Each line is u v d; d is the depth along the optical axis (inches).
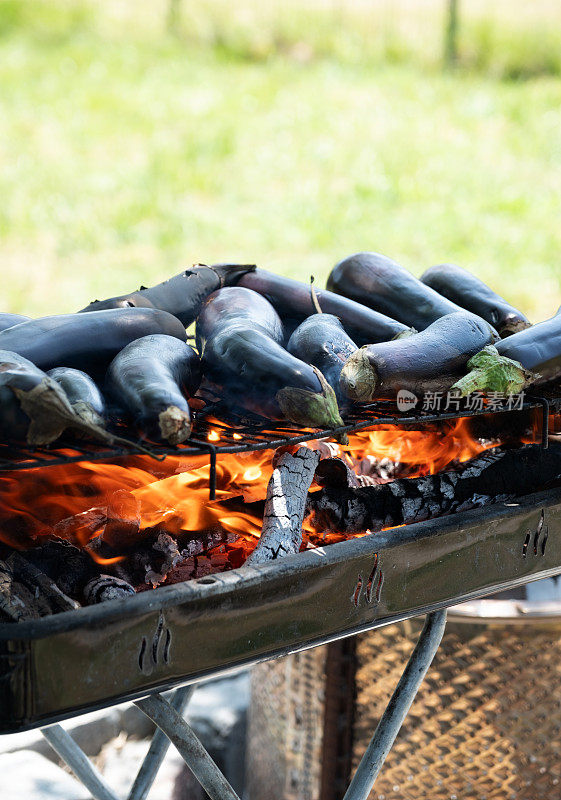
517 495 144.4
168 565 127.4
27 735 219.3
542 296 505.0
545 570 141.7
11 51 907.4
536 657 174.9
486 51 934.4
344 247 576.1
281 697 203.9
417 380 128.1
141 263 546.6
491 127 778.8
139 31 975.0
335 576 117.1
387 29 970.1
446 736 178.7
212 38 962.1
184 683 108.6
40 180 651.5
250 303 142.9
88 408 109.7
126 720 237.9
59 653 97.5
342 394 130.3
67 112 776.3
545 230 601.0
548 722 178.2
